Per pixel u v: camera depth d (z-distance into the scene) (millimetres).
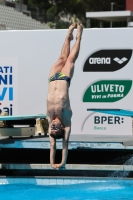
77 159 33062
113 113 33188
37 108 39500
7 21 84500
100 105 38656
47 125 35625
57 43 39031
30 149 32562
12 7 96438
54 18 116250
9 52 39750
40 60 39312
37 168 30719
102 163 32625
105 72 38531
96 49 38594
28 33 39406
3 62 39875
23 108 39688
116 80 38438
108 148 30516
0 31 39781
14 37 39625
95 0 153750
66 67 28172
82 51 38719
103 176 30719
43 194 28031
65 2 151375
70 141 31047
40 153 33344
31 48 39438
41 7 151875
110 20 94500
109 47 38438
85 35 38656
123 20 94188
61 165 27703
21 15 91000
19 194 28078
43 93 39375
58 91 27734
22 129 33562
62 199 26922
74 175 31047
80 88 38812
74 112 38875
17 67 39688
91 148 30688
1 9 84188
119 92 38406
